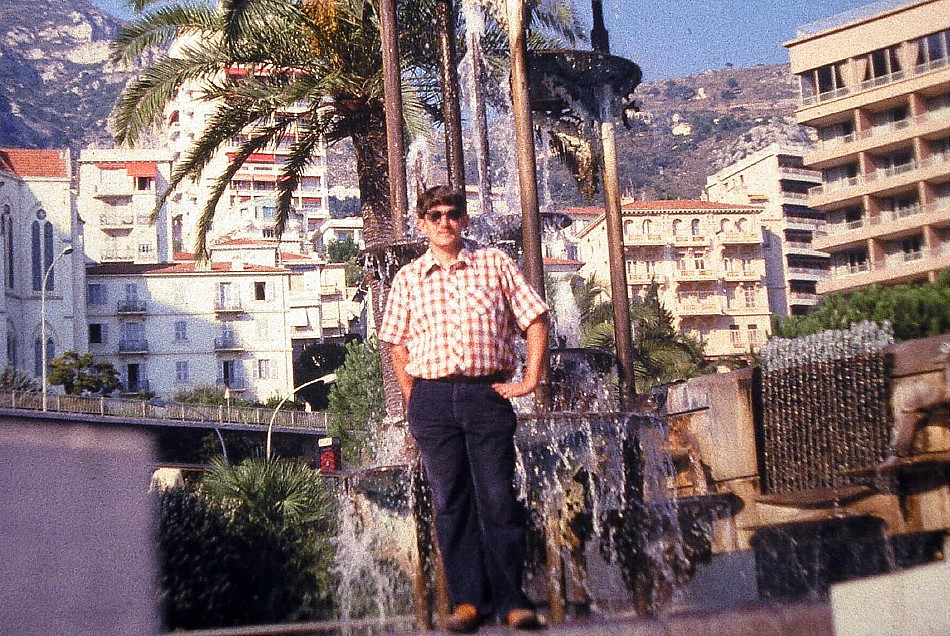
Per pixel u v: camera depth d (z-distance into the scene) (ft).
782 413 27.35
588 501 23.38
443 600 21.03
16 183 270.05
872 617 14.62
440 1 33.14
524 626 14.02
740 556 27.09
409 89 49.55
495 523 14.75
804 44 213.05
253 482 44.98
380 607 28.94
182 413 183.32
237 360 288.10
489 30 48.26
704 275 333.01
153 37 58.65
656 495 25.03
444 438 15.05
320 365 296.51
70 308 272.31
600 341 137.80
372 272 32.48
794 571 26.37
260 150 62.44
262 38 58.13
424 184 45.09
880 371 25.48
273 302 291.79
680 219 334.24
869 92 206.59
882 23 205.16
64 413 166.71
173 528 38.09
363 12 55.31
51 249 273.13
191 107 406.00
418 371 15.23
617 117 31.37
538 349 15.31
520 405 26.35
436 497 15.05
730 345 334.85
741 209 337.93
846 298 102.68
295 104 59.72
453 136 32.86
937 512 24.40
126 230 355.36
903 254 206.59
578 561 23.03
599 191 33.30
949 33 199.72
